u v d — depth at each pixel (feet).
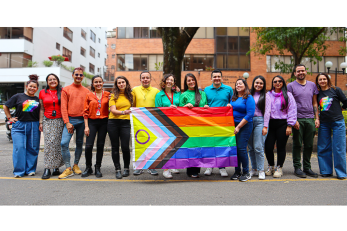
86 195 11.50
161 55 64.44
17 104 15.05
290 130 14.35
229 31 63.82
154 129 14.30
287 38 38.99
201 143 14.38
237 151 14.43
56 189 12.41
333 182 13.62
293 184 13.25
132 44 64.75
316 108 15.40
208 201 10.71
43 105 15.07
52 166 14.61
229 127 14.48
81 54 104.17
